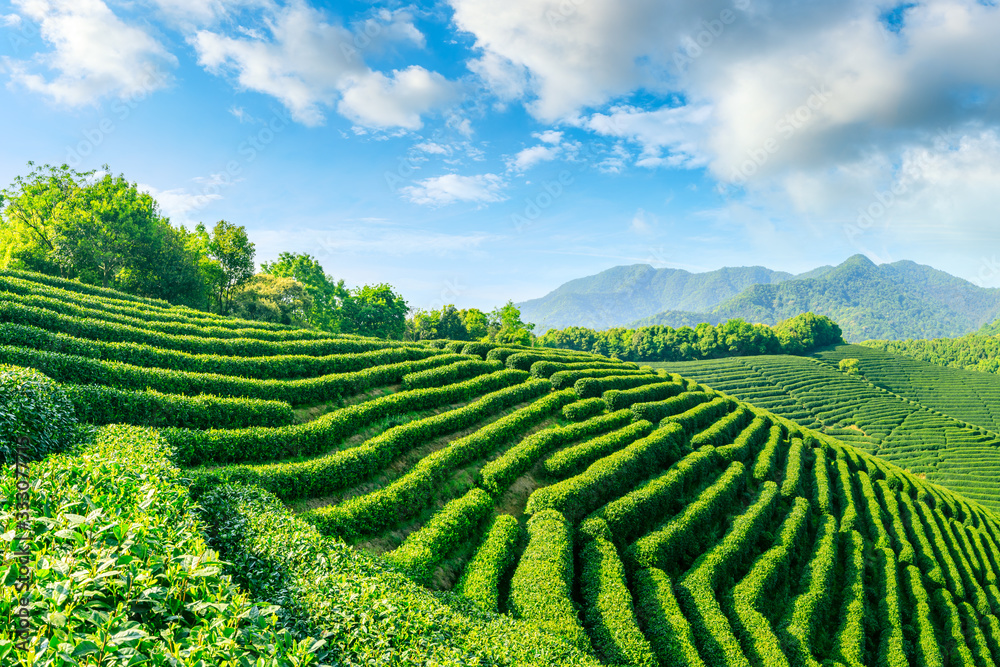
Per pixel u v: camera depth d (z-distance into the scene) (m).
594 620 17.52
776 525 31.80
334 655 8.70
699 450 36.97
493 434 28.77
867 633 24.59
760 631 19.77
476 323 100.06
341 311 80.56
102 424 18.39
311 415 27.61
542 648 12.26
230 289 64.69
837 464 47.44
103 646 5.36
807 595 24.45
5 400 12.98
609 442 32.06
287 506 17.88
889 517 40.56
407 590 12.33
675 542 24.02
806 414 111.88
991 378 146.38
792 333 169.62
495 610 16.17
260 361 30.48
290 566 11.30
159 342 29.11
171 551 7.98
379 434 26.31
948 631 27.84
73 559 6.62
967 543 42.41
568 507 24.23
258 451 20.53
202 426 21.28
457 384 35.88
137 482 10.68
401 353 40.31
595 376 47.16
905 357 167.25
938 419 108.94
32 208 46.16
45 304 28.48
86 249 45.62
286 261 84.25
